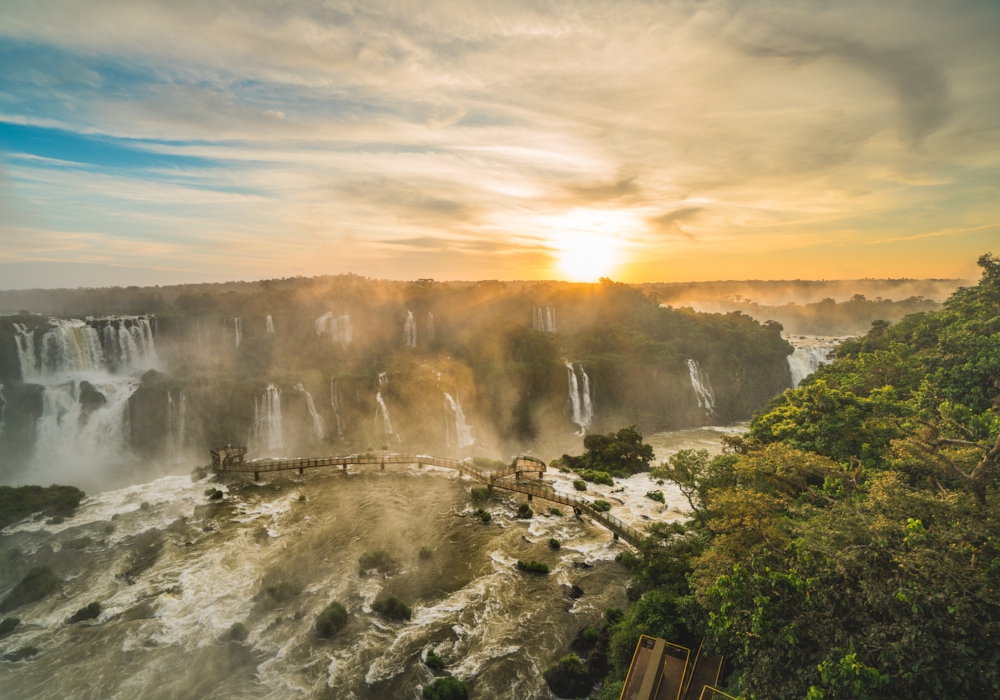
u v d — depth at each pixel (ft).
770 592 89.56
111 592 151.64
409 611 144.77
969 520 86.99
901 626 74.28
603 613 145.89
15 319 354.13
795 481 140.97
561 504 220.84
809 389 214.90
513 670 125.18
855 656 73.10
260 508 212.02
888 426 160.04
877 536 86.02
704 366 504.02
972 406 177.27
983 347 203.62
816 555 92.22
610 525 191.52
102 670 121.29
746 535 104.78
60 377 354.74
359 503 219.20
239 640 132.05
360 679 120.98
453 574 166.09
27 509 202.49
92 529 191.11
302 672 122.62
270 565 168.04
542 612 146.92
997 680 66.39
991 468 96.63
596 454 279.28
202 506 212.84
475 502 222.48
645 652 106.73
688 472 179.11
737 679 94.53
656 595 122.11
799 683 78.59
